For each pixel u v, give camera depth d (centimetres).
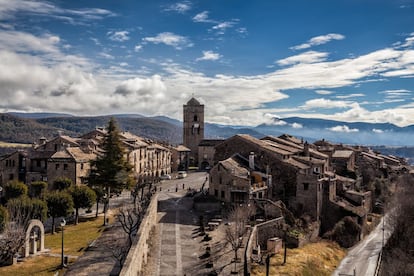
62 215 7275
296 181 9394
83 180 10244
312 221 9100
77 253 5909
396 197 11388
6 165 11031
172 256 5828
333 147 16162
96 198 8544
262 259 6538
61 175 10156
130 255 4134
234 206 8406
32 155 11025
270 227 7825
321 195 9575
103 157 9375
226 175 8831
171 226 7450
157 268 5328
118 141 9494
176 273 5169
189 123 19625
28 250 5850
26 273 5106
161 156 16375
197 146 19638
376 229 10631
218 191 9019
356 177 12825
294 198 9400
